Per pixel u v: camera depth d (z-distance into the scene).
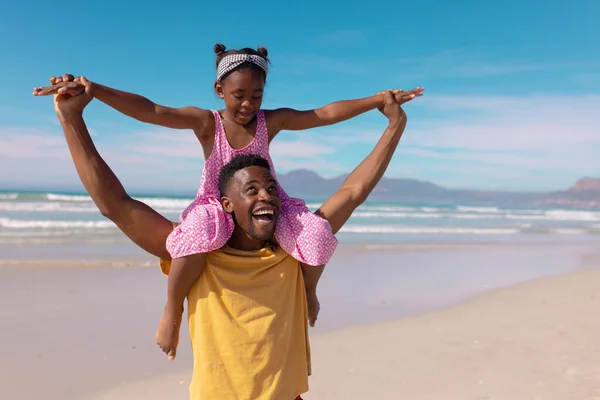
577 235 22.34
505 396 4.75
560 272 11.73
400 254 13.66
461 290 9.27
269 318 2.55
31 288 8.28
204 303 2.55
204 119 3.18
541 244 17.73
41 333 6.16
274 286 2.61
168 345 2.71
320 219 2.66
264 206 2.52
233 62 3.09
